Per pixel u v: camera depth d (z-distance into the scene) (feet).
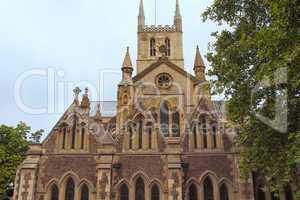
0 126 166.50
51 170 120.98
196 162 121.49
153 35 252.83
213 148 123.75
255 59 91.35
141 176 119.34
